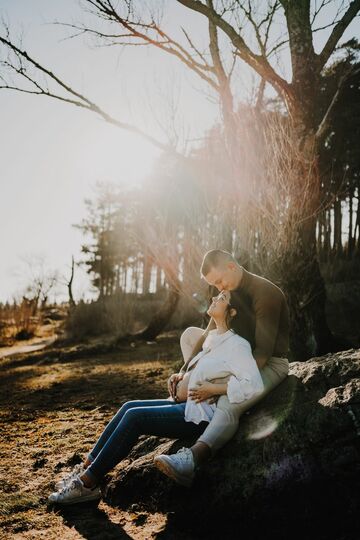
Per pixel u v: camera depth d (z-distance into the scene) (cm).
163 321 1341
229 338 295
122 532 266
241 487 270
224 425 277
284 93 695
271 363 312
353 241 2477
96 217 4684
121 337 1343
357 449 265
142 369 866
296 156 689
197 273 859
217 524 265
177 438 312
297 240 703
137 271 4094
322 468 263
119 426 298
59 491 302
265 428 290
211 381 292
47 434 463
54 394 691
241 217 735
